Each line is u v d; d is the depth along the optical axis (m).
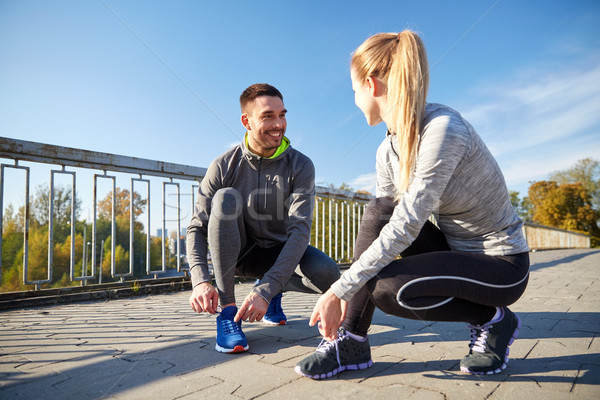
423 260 1.11
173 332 1.82
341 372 1.23
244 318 1.44
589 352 1.40
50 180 2.74
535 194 38.56
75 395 1.06
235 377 1.20
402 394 1.04
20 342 1.64
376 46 1.17
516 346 1.50
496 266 1.11
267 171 1.79
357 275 1.08
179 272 3.47
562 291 2.98
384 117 1.22
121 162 3.11
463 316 1.16
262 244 1.88
